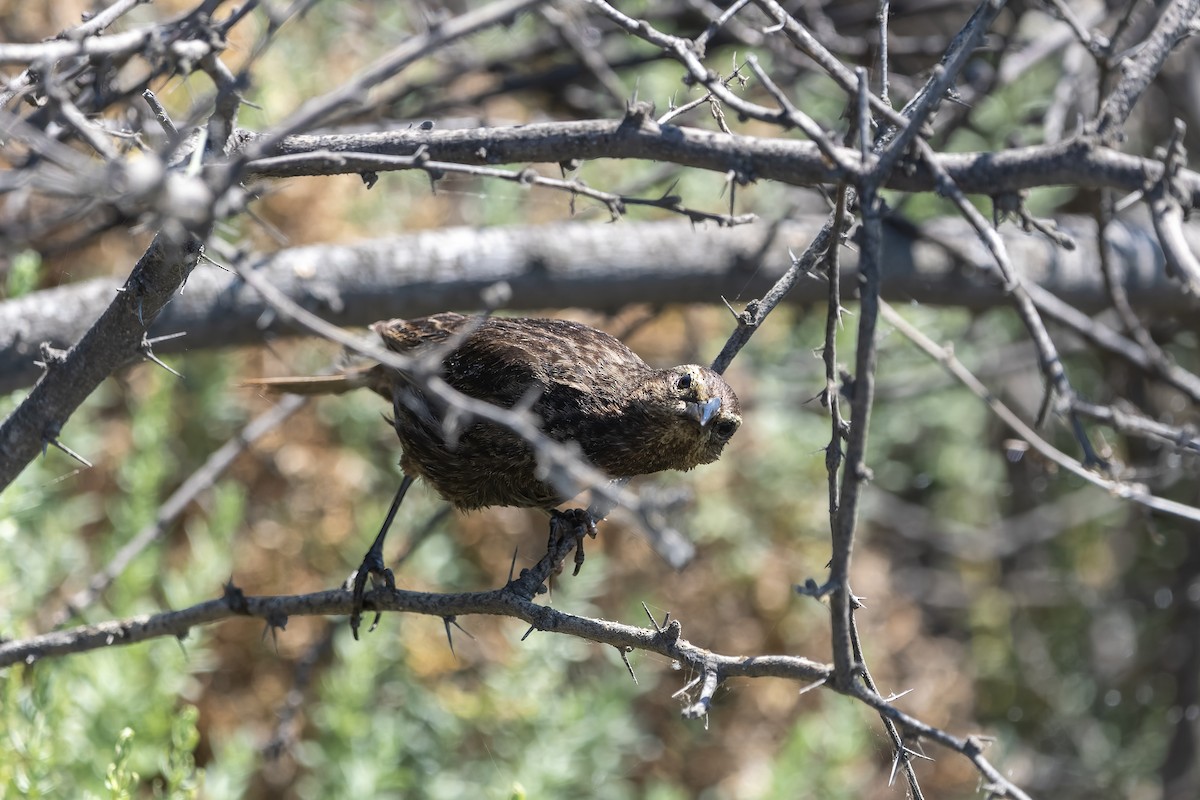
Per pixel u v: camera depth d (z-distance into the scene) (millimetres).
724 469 13516
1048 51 11711
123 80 8141
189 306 9781
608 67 12773
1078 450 17000
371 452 12953
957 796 14430
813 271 7547
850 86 5711
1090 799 15922
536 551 12945
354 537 12398
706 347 14102
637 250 10922
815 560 13820
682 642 5789
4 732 8211
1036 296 10766
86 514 11438
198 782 8445
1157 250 12367
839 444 5812
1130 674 16781
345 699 10742
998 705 16562
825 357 5961
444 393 4730
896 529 17125
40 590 10477
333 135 6668
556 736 11414
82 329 9477
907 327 9125
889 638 14430
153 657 10461
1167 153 7418
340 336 4609
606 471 8398
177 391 12492
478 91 13766
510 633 12336
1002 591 17125
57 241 11344
